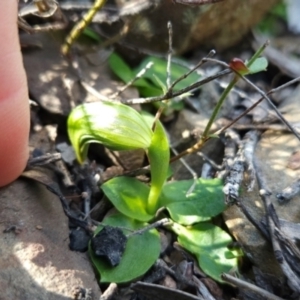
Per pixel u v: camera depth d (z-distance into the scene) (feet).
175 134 0.37
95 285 0.25
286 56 0.46
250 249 0.28
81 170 0.32
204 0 0.27
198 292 0.26
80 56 0.37
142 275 0.26
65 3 0.40
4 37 0.22
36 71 0.35
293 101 0.37
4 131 0.23
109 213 0.30
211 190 0.30
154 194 0.28
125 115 0.27
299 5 0.51
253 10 0.43
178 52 0.42
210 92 0.39
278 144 0.33
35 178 0.27
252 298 0.26
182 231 0.28
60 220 0.27
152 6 0.37
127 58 0.40
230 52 0.45
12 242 0.24
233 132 0.34
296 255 0.25
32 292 0.23
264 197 0.28
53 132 0.32
